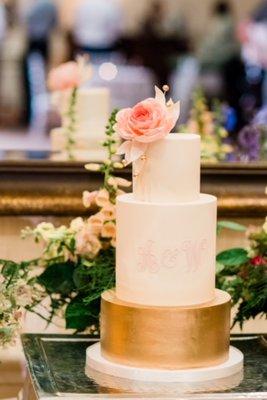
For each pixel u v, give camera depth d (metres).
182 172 1.98
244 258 2.34
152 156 1.97
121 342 2.01
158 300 1.99
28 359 2.16
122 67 5.29
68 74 3.23
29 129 5.35
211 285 2.04
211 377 2.00
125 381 1.99
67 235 2.36
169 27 5.96
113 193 2.30
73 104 3.15
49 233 2.35
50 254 2.39
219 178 2.76
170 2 6.05
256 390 1.95
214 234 2.02
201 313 1.99
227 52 5.61
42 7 5.76
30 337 2.33
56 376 2.03
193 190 2.00
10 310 2.19
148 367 1.99
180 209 1.96
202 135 3.39
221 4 5.84
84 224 2.37
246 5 6.22
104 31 5.89
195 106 3.55
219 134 3.29
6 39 5.61
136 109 1.96
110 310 2.02
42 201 2.72
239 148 3.20
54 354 2.20
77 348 2.25
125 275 2.01
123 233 2.00
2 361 2.59
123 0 5.97
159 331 1.98
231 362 2.06
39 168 2.72
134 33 5.89
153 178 1.98
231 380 2.01
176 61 5.77
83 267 2.30
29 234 2.51
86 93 3.19
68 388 1.96
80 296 2.33
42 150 3.14
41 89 5.48
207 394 1.93
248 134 3.21
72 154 2.99
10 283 2.24
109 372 2.02
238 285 2.35
